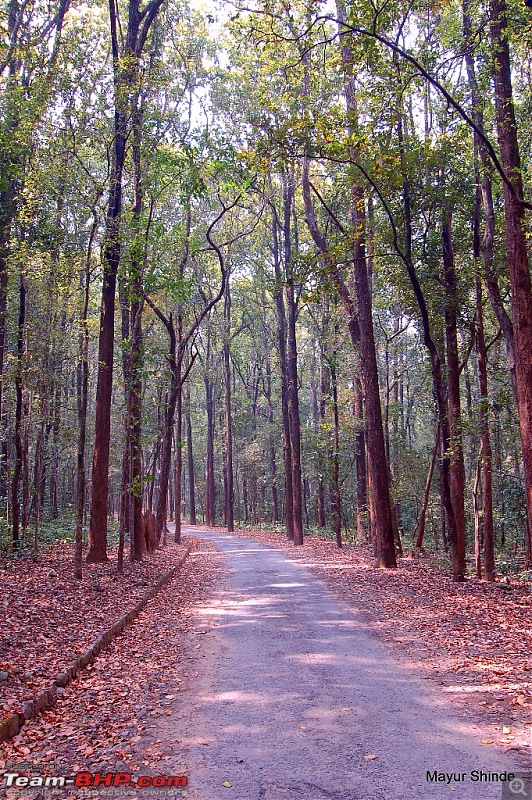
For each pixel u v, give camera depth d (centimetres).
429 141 1302
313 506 4372
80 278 1731
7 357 1659
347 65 1206
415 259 1489
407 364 2666
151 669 759
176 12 1858
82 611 1021
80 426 1305
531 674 685
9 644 766
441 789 423
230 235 2914
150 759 487
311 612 1124
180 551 2367
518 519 2084
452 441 1403
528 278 1020
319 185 2572
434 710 586
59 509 3077
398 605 1165
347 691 652
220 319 3684
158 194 1488
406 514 3030
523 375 1002
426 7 1227
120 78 1334
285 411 3106
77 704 620
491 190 1485
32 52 1255
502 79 1110
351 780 439
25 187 1364
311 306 3109
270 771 457
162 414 2378
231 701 628
